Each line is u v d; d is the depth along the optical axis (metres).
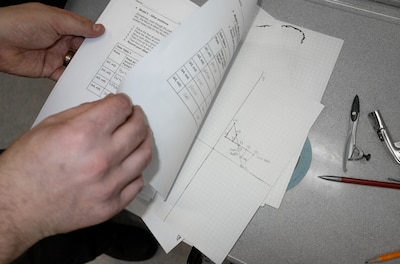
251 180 0.46
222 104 0.49
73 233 0.73
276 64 0.50
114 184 0.32
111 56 0.48
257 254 0.44
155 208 0.46
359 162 0.45
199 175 0.47
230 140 0.47
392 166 0.45
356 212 0.44
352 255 0.43
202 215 0.45
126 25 0.50
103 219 0.35
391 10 0.50
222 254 0.44
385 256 0.42
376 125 0.46
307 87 0.48
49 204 0.32
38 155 0.30
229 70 0.50
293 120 0.47
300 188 0.45
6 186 0.31
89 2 0.55
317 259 0.43
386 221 0.44
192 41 0.40
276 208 0.45
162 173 0.42
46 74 0.56
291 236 0.44
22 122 1.04
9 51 0.51
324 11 0.51
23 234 0.34
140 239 0.96
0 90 1.07
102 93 0.47
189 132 0.43
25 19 0.47
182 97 0.40
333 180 0.45
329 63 0.49
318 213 0.44
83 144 0.30
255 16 0.52
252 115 0.48
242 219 0.45
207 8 0.40
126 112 0.32
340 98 0.48
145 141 0.35
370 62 0.49
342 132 0.47
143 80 0.38
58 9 0.48
